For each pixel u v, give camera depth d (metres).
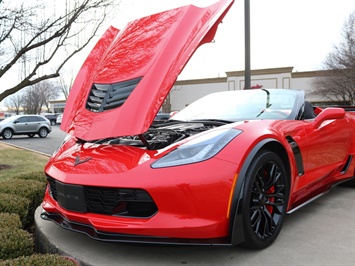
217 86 36.53
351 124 3.81
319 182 3.19
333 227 2.79
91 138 2.51
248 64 8.00
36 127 21.59
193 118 3.48
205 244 2.00
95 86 2.98
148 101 2.46
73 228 2.24
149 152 2.26
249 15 7.93
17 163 7.57
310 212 3.21
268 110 3.24
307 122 3.06
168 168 2.04
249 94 3.72
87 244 2.43
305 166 2.83
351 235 2.62
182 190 1.98
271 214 2.46
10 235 2.20
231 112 3.37
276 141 2.39
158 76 2.57
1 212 2.82
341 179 3.70
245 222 2.10
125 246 2.39
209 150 2.13
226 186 2.04
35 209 3.41
